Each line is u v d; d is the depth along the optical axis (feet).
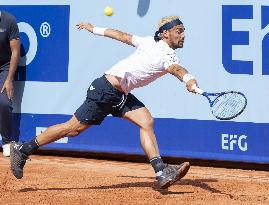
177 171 53.47
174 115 77.87
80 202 53.98
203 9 76.28
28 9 83.76
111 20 80.23
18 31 81.66
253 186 63.82
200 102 76.74
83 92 81.46
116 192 58.75
